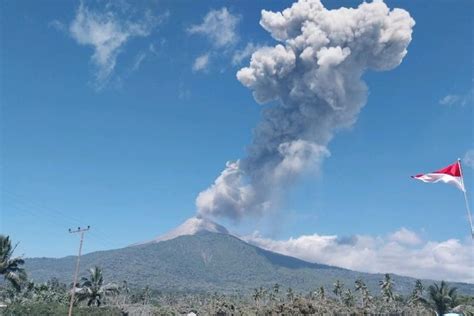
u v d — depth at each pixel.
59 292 150.25
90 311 78.50
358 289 177.62
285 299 179.62
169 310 121.75
